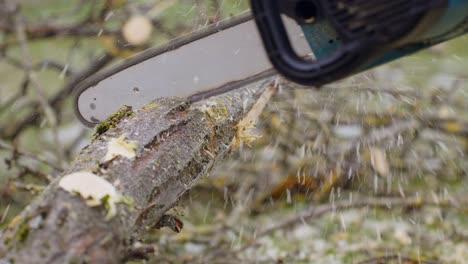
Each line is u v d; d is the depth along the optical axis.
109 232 1.19
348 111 3.18
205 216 3.21
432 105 3.19
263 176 3.26
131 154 1.44
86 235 1.15
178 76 1.73
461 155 3.21
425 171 3.20
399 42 1.08
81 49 3.68
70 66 3.44
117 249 1.20
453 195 3.05
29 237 1.13
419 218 2.99
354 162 3.17
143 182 1.39
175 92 1.75
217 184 3.26
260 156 3.23
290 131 3.19
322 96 3.16
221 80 1.69
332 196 3.09
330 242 2.90
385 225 2.99
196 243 2.92
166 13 3.23
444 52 3.44
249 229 3.02
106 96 1.81
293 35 1.36
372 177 3.19
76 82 3.21
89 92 1.82
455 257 2.73
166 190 1.47
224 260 2.71
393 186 3.18
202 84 1.72
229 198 3.29
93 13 3.35
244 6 2.94
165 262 2.68
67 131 3.50
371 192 3.19
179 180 1.55
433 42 1.21
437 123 3.17
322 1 1.10
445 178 3.20
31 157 2.89
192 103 1.77
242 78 1.66
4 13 3.29
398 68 3.29
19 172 2.88
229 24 1.62
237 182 3.27
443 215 3.02
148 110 1.66
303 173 3.17
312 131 3.18
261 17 1.17
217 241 2.94
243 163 3.24
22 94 3.38
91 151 1.45
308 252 2.84
